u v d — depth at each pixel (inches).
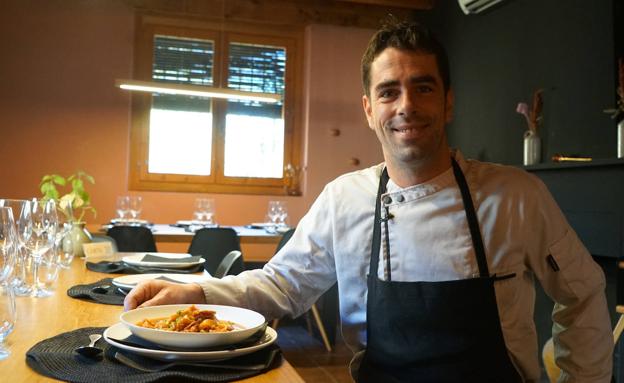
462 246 47.8
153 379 30.1
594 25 133.0
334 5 213.8
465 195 48.6
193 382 31.0
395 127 48.0
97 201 195.3
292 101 216.8
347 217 52.4
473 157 185.5
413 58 47.6
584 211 123.4
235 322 41.3
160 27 203.5
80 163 194.1
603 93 129.7
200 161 208.4
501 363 45.4
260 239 148.7
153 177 203.5
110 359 33.7
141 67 201.9
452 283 45.7
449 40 202.1
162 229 158.1
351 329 53.6
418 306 46.2
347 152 217.8
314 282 54.6
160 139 204.7
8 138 189.2
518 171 50.6
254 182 212.8
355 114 219.0
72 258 79.4
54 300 52.9
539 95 147.6
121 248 136.5
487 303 45.8
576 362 48.3
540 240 48.8
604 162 115.1
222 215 207.3
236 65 211.2
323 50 216.1
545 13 150.7
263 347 35.7
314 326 166.7
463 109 192.5
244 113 212.5
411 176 49.9
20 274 57.5
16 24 189.9
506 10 168.1
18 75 189.9
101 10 196.2
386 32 49.6
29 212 55.8
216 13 203.8
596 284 49.4
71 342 37.1
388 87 48.2
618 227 113.6
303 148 216.7
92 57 195.5
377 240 50.1
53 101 192.4
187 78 206.2
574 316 49.3
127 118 198.2
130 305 43.8
